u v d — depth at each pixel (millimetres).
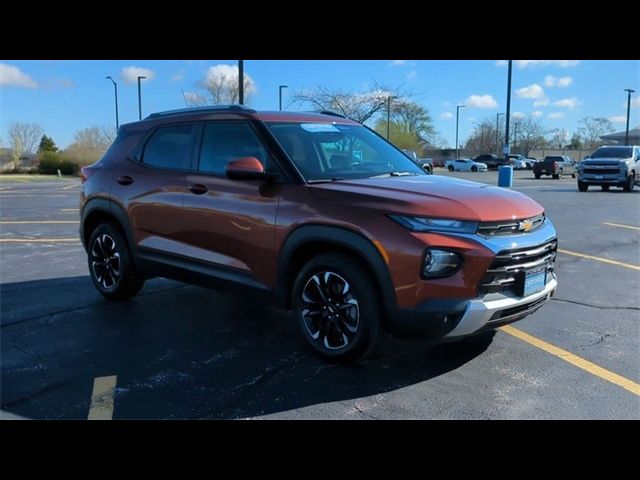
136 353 4391
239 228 4438
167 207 5012
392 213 3668
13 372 4035
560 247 9133
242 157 4551
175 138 5207
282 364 4145
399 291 3598
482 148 89688
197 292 6230
